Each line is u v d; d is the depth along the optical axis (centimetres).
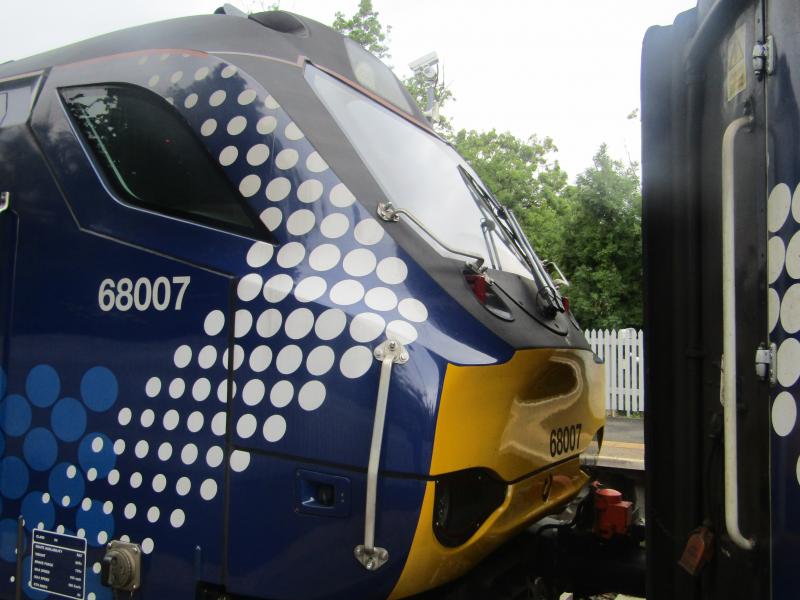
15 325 294
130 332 267
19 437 287
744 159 196
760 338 185
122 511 259
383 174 280
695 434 234
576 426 325
